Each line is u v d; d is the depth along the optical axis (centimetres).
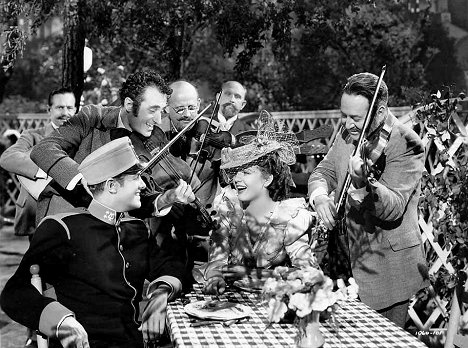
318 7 571
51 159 318
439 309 436
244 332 248
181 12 568
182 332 248
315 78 877
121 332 274
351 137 333
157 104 319
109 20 562
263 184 290
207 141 423
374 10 844
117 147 275
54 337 252
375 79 302
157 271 297
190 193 302
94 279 272
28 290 261
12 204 938
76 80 556
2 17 518
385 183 313
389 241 318
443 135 426
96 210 278
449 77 890
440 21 902
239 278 301
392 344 236
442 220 421
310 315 220
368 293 322
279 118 797
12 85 1336
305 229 293
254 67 902
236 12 559
